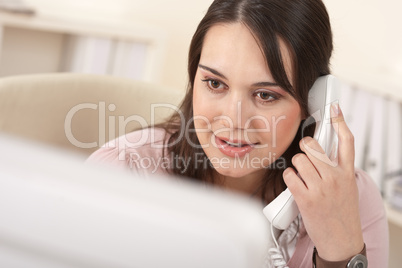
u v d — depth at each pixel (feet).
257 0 2.34
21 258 0.67
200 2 8.29
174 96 3.97
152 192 0.66
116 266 0.65
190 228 0.64
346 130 2.74
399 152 6.58
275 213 2.69
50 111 3.70
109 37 7.27
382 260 3.19
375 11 7.83
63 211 0.65
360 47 7.97
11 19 6.38
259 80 2.37
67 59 7.40
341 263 2.54
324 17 2.57
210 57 2.40
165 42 7.51
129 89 3.97
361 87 6.79
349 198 2.54
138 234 0.65
